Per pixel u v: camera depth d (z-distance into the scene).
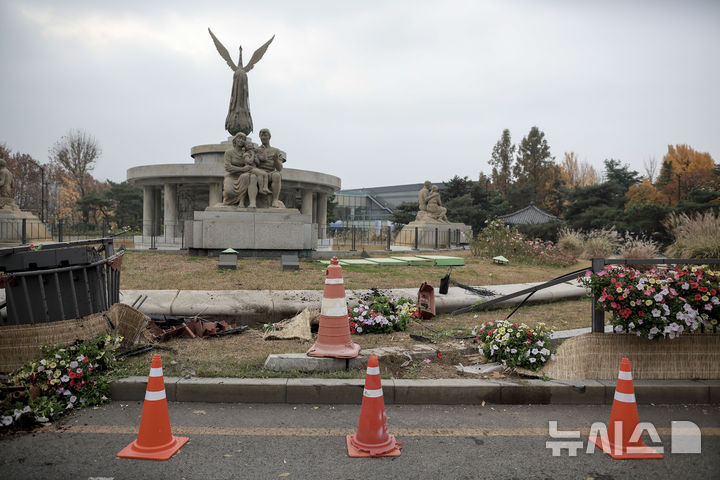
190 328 6.88
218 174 21.36
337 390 4.87
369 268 13.14
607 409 4.83
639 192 50.56
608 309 5.27
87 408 4.65
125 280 10.00
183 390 4.84
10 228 19.12
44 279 5.70
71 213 47.97
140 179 23.55
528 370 5.33
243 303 7.93
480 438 4.09
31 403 4.34
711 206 33.25
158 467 3.50
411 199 94.94
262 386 4.86
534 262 16.95
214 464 3.56
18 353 5.14
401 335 7.00
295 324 6.92
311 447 3.87
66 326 5.34
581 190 43.88
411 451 3.82
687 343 5.36
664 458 3.74
